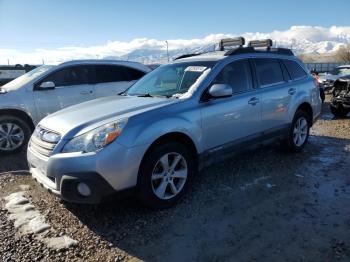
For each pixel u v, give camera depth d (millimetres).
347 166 5574
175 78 4934
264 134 5395
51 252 3303
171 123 4008
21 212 4102
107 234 3607
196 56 5488
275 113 5562
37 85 7152
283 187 4707
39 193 4684
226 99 4738
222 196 4434
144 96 4777
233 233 3562
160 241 3457
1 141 6734
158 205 4012
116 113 3979
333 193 4500
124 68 8391
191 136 4250
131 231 3652
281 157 6059
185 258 3174
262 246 3316
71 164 3543
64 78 7531
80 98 7633
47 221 3883
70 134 3711
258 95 5223
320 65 55938
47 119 4277
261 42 6137
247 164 5676
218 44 6137
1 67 34969
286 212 3984
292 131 6082
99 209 4145
